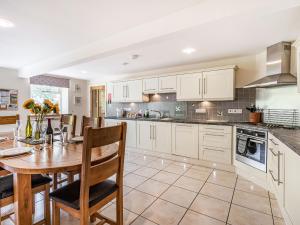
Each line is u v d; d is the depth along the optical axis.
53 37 2.49
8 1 1.63
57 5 1.70
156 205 2.06
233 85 3.34
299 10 1.78
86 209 1.17
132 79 4.80
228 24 2.09
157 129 4.05
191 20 1.72
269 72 2.84
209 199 2.19
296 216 1.45
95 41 2.64
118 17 1.93
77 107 6.03
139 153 4.34
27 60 3.71
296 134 1.95
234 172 3.09
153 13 1.85
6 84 4.27
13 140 2.03
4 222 1.75
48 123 1.95
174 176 2.91
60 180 2.44
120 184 1.49
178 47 2.91
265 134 2.43
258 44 2.77
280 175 1.91
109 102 5.79
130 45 2.24
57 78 5.42
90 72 5.03
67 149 1.65
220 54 3.30
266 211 1.94
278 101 2.90
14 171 1.20
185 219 1.81
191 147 3.56
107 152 1.55
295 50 2.62
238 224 1.73
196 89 3.74
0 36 2.45
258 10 1.44
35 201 2.17
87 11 1.81
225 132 3.16
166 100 4.53
